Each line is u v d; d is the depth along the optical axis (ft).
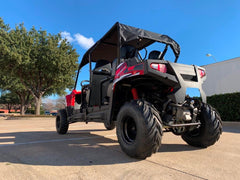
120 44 9.35
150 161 7.02
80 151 8.84
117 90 9.62
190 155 7.95
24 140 12.43
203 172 5.79
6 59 59.00
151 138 6.70
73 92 15.93
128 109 7.61
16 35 61.46
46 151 8.87
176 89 7.63
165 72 7.60
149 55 10.96
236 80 46.44
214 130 8.63
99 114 10.98
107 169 6.10
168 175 5.51
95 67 13.35
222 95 32.12
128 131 8.05
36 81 71.05
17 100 159.22
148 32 10.53
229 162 6.88
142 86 9.39
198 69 8.71
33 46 62.44
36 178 5.39
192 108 8.20
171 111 8.07
